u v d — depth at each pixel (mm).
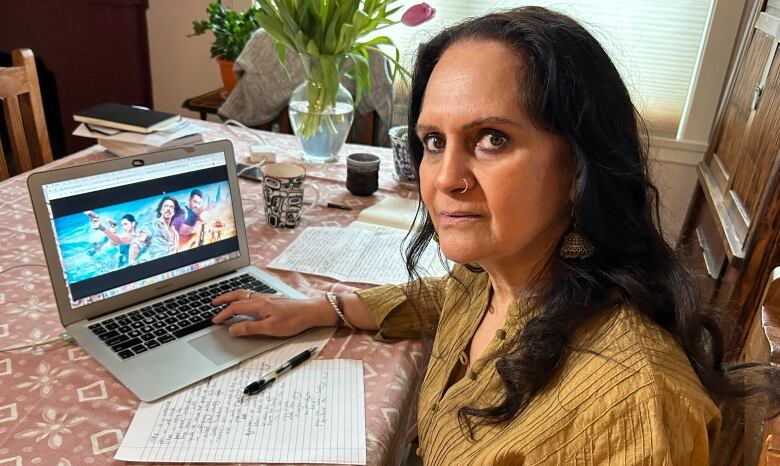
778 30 1442
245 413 771
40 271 1087
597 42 601
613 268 618
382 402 820
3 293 1006
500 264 705
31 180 847
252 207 1446
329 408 794
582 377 564
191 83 2998
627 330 572
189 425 742
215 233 1072
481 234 623
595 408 542
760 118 1431
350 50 1628
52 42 2990
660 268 621
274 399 802
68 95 3098
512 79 575
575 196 605
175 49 2936
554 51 565
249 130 1979
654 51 2457
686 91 2484
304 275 1151
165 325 933
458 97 591
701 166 1866
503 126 580
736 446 854
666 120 2533
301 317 954
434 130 632
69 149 3207
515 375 608
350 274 1160
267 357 894
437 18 2604
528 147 585
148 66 3000
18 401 764
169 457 690
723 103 1840
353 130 2246
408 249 954
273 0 1552
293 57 2252
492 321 787
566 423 558
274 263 1185
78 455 687
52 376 815
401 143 1575
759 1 1673
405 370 904
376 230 1354
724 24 2273
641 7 2400
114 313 948
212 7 2549
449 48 631
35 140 1752
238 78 2350
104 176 922
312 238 1301
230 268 1100
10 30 3008
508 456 595
